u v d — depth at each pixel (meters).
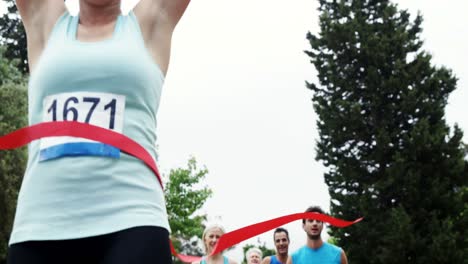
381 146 30.81
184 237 32.91
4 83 23.86
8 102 22.33
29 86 2.62
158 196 2.44
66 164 2.35
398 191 30.30
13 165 21.34
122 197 2.34
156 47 2.64
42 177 2.37
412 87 32.06
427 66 32.16
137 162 2.41
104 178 2.34
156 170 2.46
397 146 31.39
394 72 32.22
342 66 33.16
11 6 32.69
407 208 30.30
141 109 2.49
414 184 30.09
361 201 29.84
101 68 2.45
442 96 32.34
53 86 2.46
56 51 2.51
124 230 2.30
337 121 31.38
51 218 2.32
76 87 2.45
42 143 2.41
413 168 30.75
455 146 30.94
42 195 2.35
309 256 7.84
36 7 2.71
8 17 32.69
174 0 2.70
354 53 32.75
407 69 32.69
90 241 2.30
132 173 2.38
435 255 28.91
